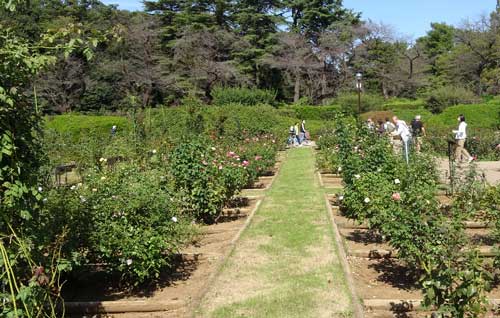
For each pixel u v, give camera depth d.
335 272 5.80
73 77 35.59
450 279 3.97
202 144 8.68
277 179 14.26
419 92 49.81
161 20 43.97
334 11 48.38
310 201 10.31
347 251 6.63
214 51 42.44
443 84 49.00
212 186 8.24
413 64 49.97
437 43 63.31
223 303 5.01
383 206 6.12
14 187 3.44
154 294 5.38
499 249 5.17
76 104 37.16
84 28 3.88
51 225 4.84
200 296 5.16
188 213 8.04
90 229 5.28
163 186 7.62
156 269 5.51
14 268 3.65
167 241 5.65
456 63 46.22
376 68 48.03
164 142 13.55
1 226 3.47
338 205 9.69
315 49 47.34
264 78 47.00
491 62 45.06
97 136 19.06
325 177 14.27
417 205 5.13
